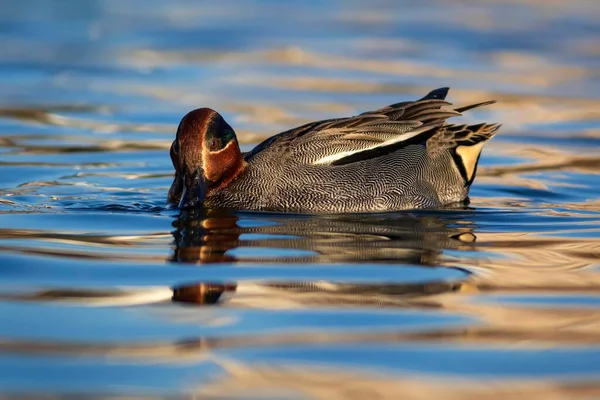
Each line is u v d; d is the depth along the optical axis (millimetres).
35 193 14492
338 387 7504
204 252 11281
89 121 20406
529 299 9625
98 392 7379
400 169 13883
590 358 8109
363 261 10961
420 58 27188
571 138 19594
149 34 29578
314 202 13469
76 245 11539
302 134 13977
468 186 14742
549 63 26656
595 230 12695
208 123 13422
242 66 26078
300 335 8578
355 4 35125
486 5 34938
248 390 7465
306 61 26766
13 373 7734
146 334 8594
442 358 8102
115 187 15094
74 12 32312
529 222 13188
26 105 21734
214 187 13688
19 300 9492
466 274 10484
